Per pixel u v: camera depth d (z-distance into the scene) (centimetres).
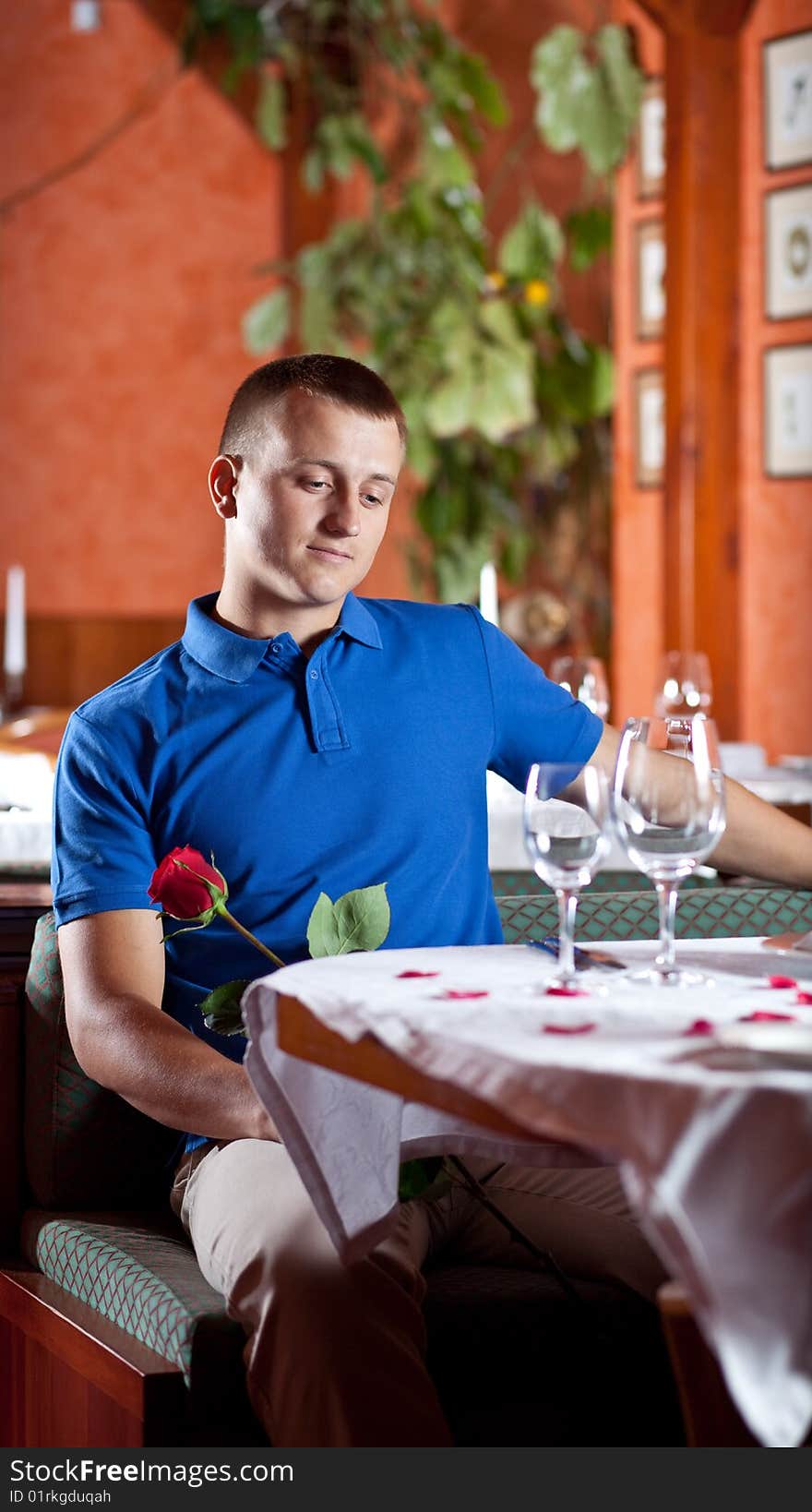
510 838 265
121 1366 152
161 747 170
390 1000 121
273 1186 152
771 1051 107
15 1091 191
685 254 514
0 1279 184
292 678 173
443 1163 158
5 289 698
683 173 512
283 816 169
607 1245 164
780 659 505
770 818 179
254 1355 143
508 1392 157
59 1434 168
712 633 519
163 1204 189
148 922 166
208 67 714
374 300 645
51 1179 185
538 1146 150
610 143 554
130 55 706
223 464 176
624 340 559
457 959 138
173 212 716
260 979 132
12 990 191
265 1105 137
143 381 716
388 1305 143
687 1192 100
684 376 516
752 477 510
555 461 646
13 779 299
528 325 630
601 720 191
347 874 169
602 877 224
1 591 704
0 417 701
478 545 650
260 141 724
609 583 660
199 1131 153
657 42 550
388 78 704
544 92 560
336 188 725
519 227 627
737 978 131
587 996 123
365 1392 139
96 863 167
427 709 176
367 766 172
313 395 169
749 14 500
